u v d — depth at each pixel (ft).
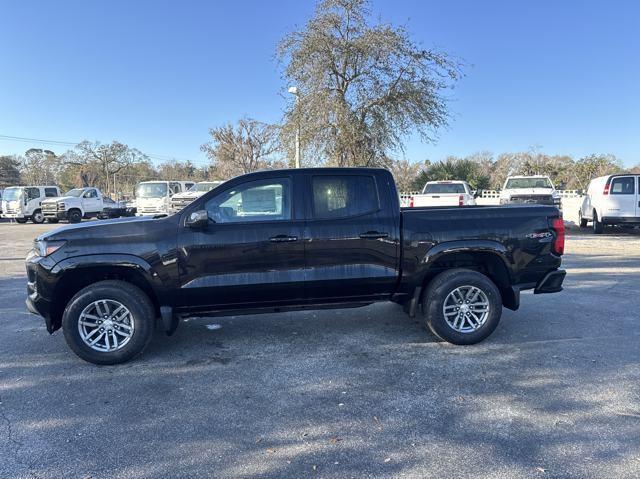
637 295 23.26
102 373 14.28
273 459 9.71
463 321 16.38
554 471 9.14
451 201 52.85
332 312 20.77
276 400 12.38
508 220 16.46
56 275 14.49
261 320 19.61
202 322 19.42
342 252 15.64
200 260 14.93
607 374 13.69
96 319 14.89
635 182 48.70
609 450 9.82
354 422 11.18
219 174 146.20
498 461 9.50
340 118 52.01
